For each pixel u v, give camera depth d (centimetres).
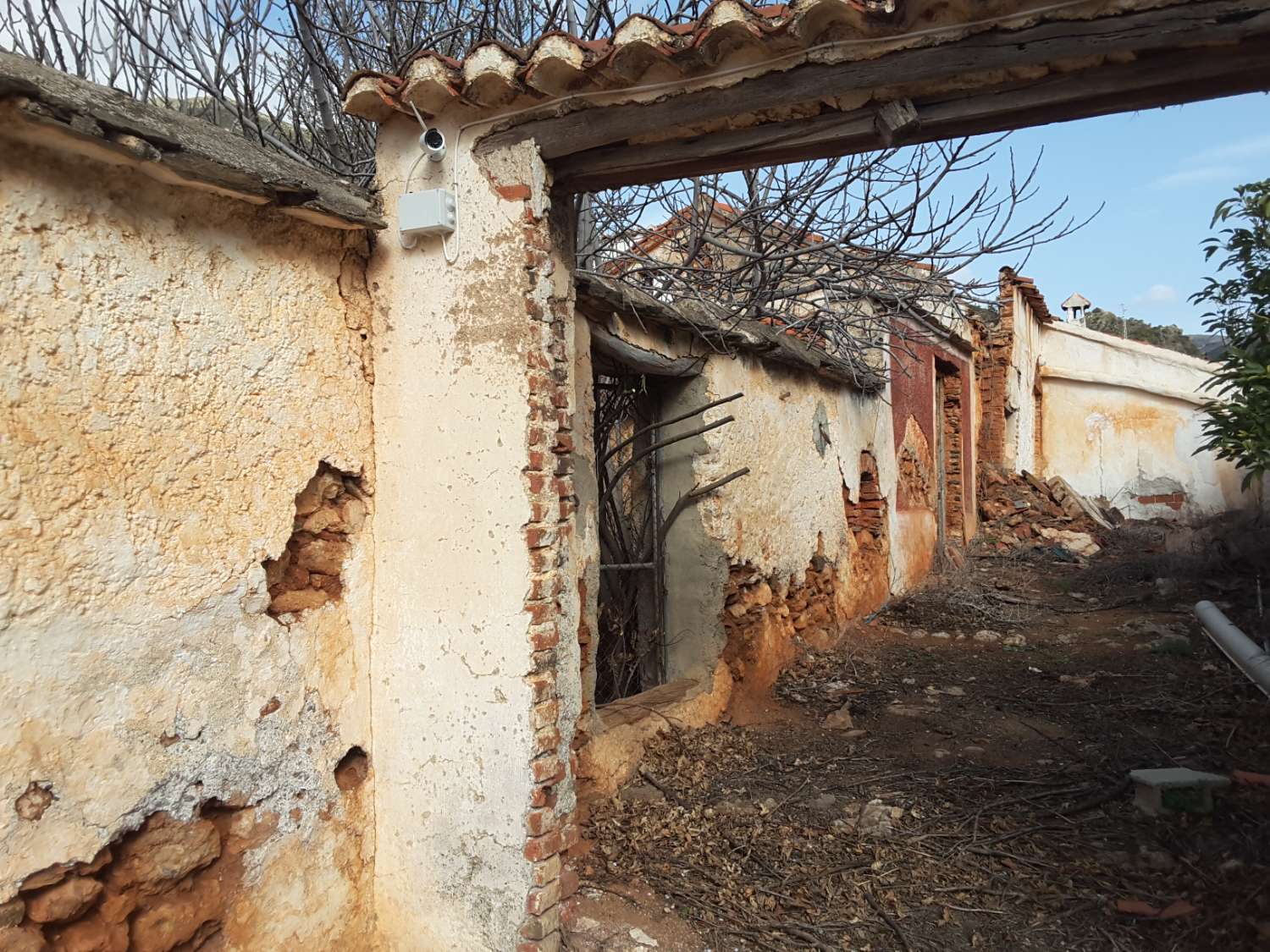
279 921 299
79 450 240
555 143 316
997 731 594
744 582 641
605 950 334
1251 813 436
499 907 320
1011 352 1603
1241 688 647
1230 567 1098
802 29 264
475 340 325
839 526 863
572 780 338
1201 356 1650
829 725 604
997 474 1603
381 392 341
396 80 320
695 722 564
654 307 502
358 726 334
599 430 589
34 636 229
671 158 313
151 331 259
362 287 339
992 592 1102
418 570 335
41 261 232
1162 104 264
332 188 318
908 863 404
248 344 289
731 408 621
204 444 274
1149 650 795
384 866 340
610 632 598
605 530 595
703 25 272
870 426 970
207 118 677
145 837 258
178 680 265
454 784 328
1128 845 417
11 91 211
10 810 223
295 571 313
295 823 306
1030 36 251
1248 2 232
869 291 661
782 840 423
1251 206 626
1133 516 1681
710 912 362
